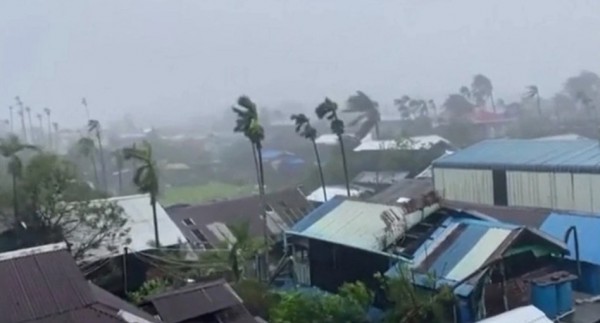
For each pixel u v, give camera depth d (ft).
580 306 72.95
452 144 230.07
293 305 69.15
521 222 93.71
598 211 102.32
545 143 128.77
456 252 73.36
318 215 97.40
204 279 82.79
